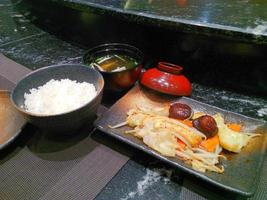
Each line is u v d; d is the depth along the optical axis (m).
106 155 0.27
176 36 0.37
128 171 0.25
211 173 0.23
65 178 0.24
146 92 0.34
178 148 0.25
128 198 0.23
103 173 0.25
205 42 0.35
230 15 0.36
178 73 0.33
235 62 0.35
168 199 0.23
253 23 0.33
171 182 0.24
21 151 0.27
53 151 0.27
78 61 0.44
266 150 0.26
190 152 0.24
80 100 0.28
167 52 0.40
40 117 0.24
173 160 0.24
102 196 0.23
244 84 0.35
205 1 0.42
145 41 0.41
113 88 0.33
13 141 0.27
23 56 0.47
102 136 0.29
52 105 0.27
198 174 0.22
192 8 0.39
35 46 0.50
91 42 0.50
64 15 0.51
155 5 0.41
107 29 0.45
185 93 0.33
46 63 0.44
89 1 0.44
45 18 0.57
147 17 0.36
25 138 0.29
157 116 0.28
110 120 0.29
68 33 0.53
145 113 0.29
